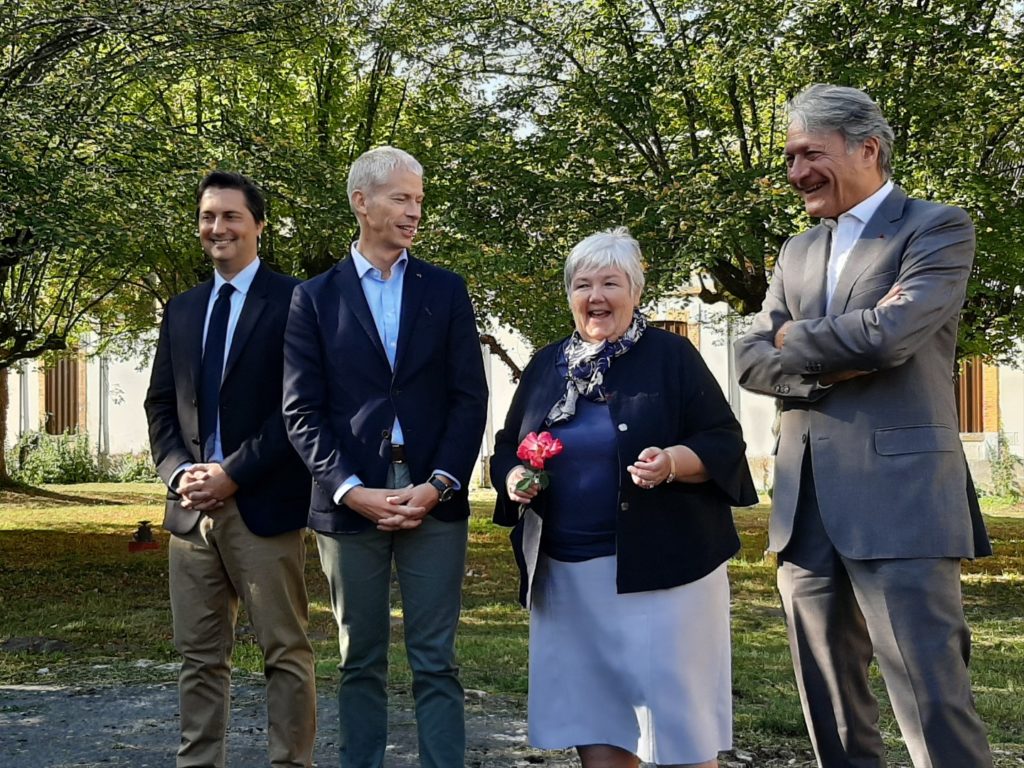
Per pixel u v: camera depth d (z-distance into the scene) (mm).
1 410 22797
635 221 9977
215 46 9922
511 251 10211
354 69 12906
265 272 3781
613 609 3146
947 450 2932
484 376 3652
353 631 3465
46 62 9586
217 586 3662
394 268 3623
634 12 11289
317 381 3518
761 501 21203
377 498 3342
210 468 3559
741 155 11594
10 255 9484
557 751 4508
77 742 4625
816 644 3084
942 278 2885
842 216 3121
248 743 4562
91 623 8406
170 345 3809
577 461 3219
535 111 11359
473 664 6660
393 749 4520
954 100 9492
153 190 9102
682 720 3072
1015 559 12938
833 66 9719
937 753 2838
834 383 3000
